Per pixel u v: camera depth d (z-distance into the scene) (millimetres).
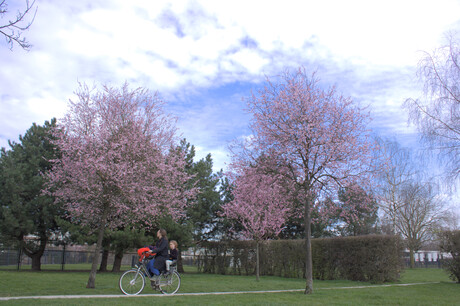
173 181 15977
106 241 21688
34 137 24016
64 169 14523
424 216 37312
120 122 14156
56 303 8297
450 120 13062
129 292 10930
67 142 14086
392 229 33875
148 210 14641
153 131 14992
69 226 20922
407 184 33125
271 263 25094
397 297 11445
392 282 18984
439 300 10836
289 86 13609
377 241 19344
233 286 15109
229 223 28453
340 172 12812
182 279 19641
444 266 18969
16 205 21531
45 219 22203
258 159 13461
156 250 11383
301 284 17359
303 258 23188
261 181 13742
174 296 10633
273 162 12992
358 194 13344
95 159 12875
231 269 27219
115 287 12945
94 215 15797
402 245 19844
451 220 38031
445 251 18906
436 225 38250
